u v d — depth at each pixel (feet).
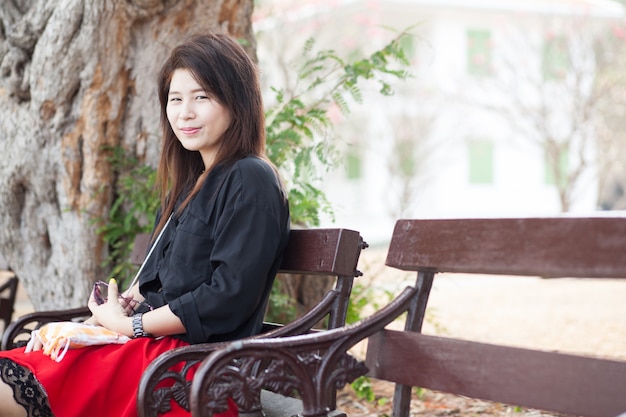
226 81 9.24
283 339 7.07
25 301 27.63
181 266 8.89
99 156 14.05
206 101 9.26
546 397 6.48
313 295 15.69
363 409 14.38
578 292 36.24
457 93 58.95
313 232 8.90
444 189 65.77
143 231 14.21
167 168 10.42
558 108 53.31
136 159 14.17
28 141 14.23
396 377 7.62
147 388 7.29
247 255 8.38
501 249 7.06
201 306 8.31
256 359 6.89
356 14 55.11
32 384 8.00
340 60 13.69
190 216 9.02
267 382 6.92
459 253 7.39
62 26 13.42
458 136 61.77
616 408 6.05
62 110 13.97
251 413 8.14
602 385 6.16
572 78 53.52
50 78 13.73
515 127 54.70
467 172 66.74
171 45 13.92
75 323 8.65
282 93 13.85
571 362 6.38
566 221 6.65
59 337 8.31
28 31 14.02
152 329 8.53
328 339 7.27
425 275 7.82
